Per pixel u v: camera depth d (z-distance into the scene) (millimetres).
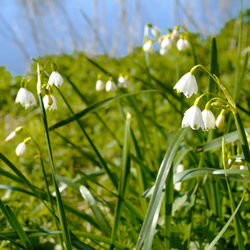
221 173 486
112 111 1386
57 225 543
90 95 1613
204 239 595
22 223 667
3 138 1276
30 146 1145
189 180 661
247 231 542
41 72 497
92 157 678
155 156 698
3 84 1756
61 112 1408
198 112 477
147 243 498
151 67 1719
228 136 499
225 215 626
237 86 627
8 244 619
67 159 1061
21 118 1482
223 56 1782
